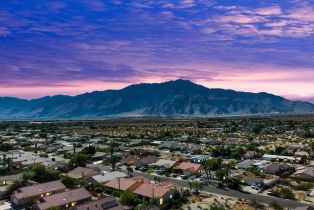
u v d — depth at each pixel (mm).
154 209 92625
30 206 101062
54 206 91375
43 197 99062
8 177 133875
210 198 108312
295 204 101625
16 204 102188
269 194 113125
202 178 134750
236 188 120750
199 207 98875
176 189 108625
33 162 161000
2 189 116250
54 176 127938
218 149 184375
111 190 114812
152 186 110000
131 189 112062
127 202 100875
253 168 148000
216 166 141000
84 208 87500
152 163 159250
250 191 116938
